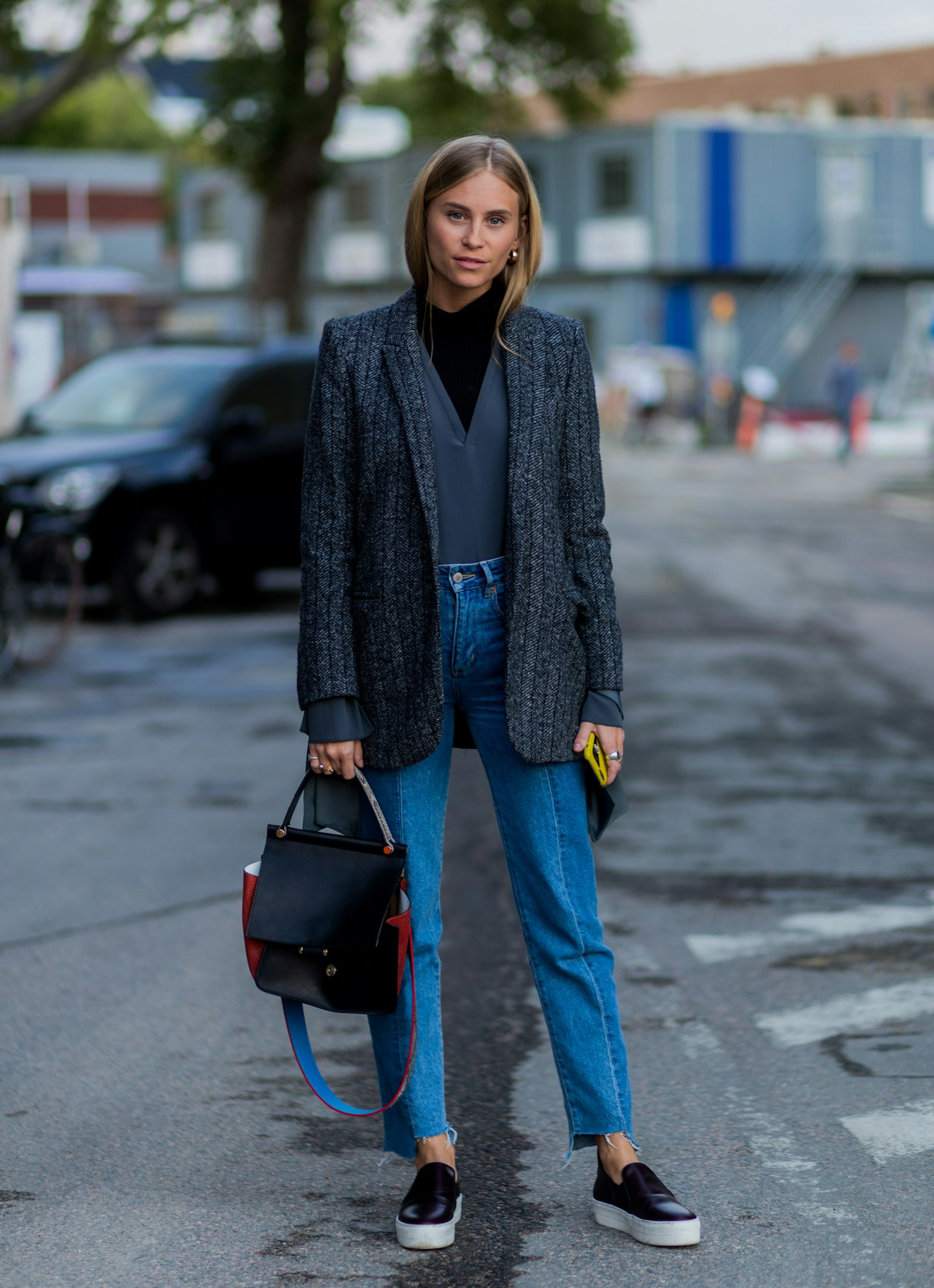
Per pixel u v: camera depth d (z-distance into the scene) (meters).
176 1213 3.72
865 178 49.41
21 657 11.58
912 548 18.95
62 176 60.59
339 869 3.49
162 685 10.91
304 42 34.28
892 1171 3.88
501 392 3.47
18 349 26.30
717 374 43.19
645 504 25.47
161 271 61.06
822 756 8.53
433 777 3.58
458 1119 4.22
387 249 52.22
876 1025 4.84
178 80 67.50
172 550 13.93
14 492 13.04
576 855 3.60
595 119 42.38
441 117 39.84
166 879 6.44
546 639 3.48
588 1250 3.51
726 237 47.78
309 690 3.50
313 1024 4.97
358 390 3.46
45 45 30.06
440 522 3.46
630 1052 4.66
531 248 3.46
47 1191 3.83
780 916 5.88
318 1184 3.87
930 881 6.30
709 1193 3.77
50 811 7.53
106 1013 5.02
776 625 13.17
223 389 14.52
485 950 5.54
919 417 45.94
